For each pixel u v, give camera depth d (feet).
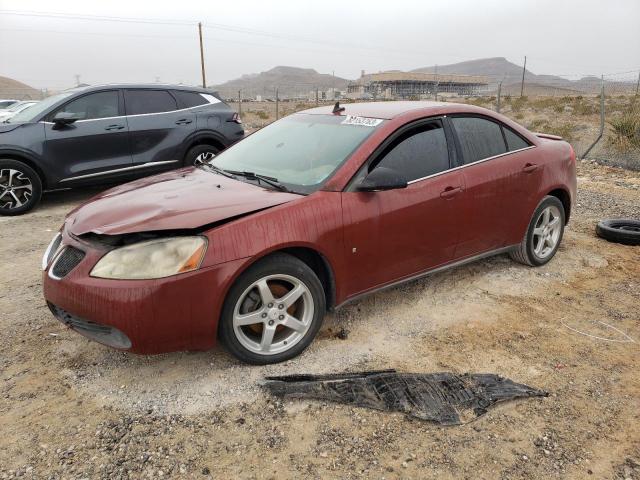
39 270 16.14
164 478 7.73
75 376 10.30
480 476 7.79
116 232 9.20
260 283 9.94
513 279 15.14
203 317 9.38
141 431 8.71
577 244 18.40
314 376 10.05
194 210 9.86
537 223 15.46
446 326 12.37
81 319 9.66
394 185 10.77
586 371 10.55
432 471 7.88
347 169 11.17
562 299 13.91
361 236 11.11
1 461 8.02
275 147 13.42
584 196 25.98
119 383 10.05
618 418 9.11
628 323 12.62
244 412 9.17
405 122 12.26
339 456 8.18
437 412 9.09
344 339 11.72
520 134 14.93
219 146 28.25
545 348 11.43
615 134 40.24
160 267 9.05
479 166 13.42
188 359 10.80
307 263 11.16
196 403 9.41
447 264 13.26
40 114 23.38
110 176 24.95
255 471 7.88
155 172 26.27
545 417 9.11
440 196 12.39
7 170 22.40
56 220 22.29
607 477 7.80
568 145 16.69
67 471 7.84
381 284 11.96
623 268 16.12
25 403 9.46
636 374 10.46
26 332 12.09
